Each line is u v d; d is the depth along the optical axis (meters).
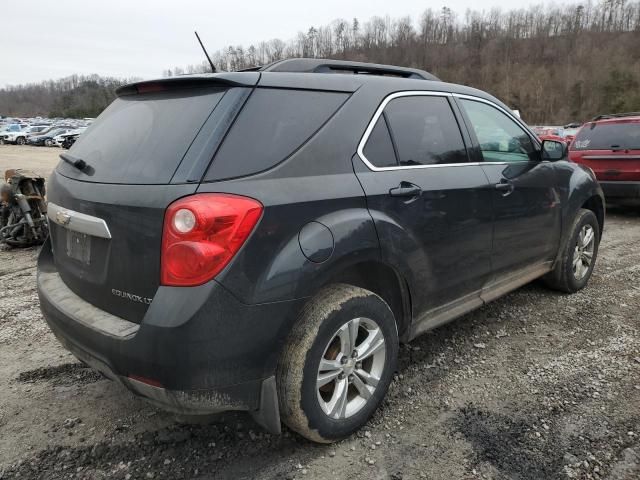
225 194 2.04
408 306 2.87
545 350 3.51
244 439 2.58
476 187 3.15
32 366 3.38
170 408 2.12
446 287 3.04
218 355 2.03
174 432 2.64
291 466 2.38
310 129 2.40
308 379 2.28
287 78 2.44
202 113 2.22
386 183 2.62
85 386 3.12
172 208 2.00
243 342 2.08
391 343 2.67
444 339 3.69
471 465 2.37
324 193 2.33
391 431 2.62
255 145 2.20
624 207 9.55
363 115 2.63
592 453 2.44
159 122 2.33
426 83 3.13
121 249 2.16
